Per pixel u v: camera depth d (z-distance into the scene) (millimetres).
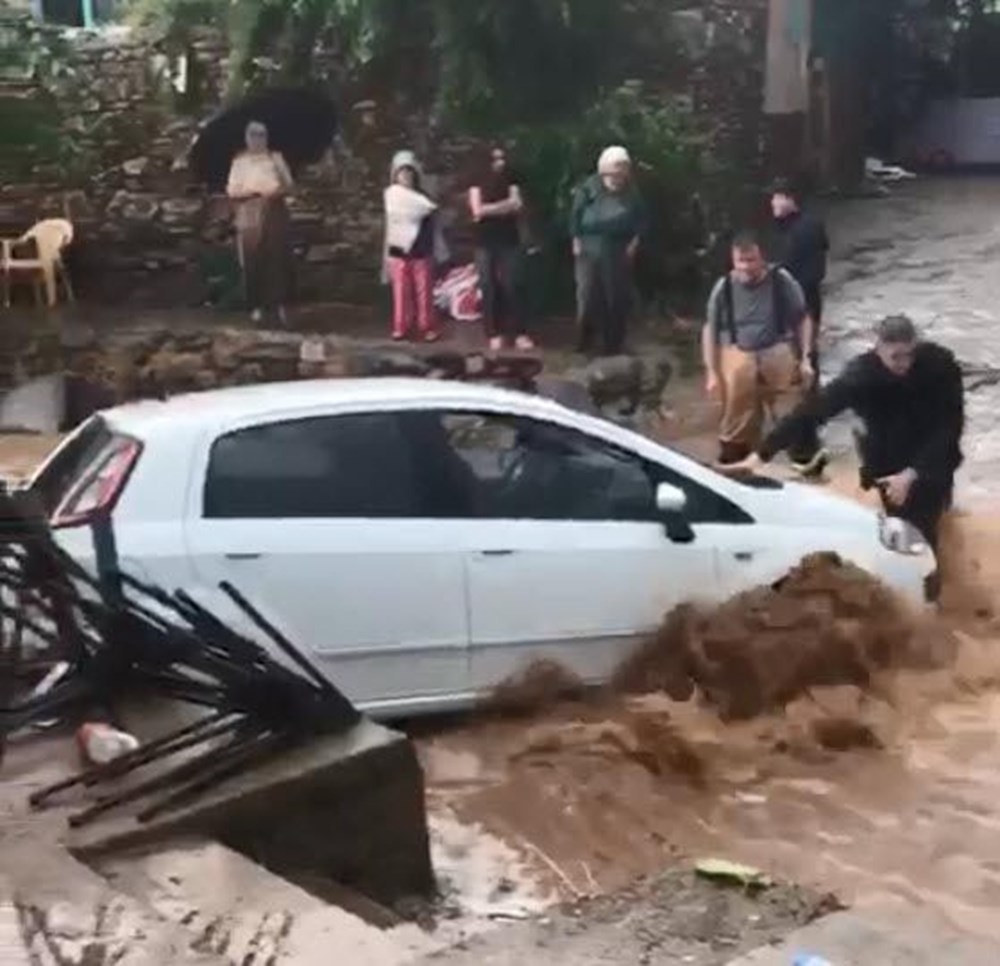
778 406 15117
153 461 8352
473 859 7180
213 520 8359
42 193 21141
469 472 8891
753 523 9414
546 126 21594
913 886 6965
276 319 19844
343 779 6305
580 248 18688
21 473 15188
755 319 14047
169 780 6188
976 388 18734
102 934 5156
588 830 7551
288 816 6195
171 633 6660
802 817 7730
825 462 14445
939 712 8914
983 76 42688
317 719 6555
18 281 20734
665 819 7711
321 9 21125
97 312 20344
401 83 21688
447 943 5320
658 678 9023
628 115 21844
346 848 6336
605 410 17297
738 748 8469
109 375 18234
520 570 8828
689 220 22109
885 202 34281
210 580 8234
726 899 5668
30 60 21219
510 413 9008
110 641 6699
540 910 6336
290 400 8750
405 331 18984
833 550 9508
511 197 18797
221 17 21312
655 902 5648
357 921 5348
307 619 8422
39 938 5113
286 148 21453
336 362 17859
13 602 6945
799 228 16406
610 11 22594
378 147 21578
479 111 21594
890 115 41688
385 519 8656
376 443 8727
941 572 11008
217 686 6539
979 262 26859
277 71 21422
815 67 33344
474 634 8758
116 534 8172
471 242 21234
